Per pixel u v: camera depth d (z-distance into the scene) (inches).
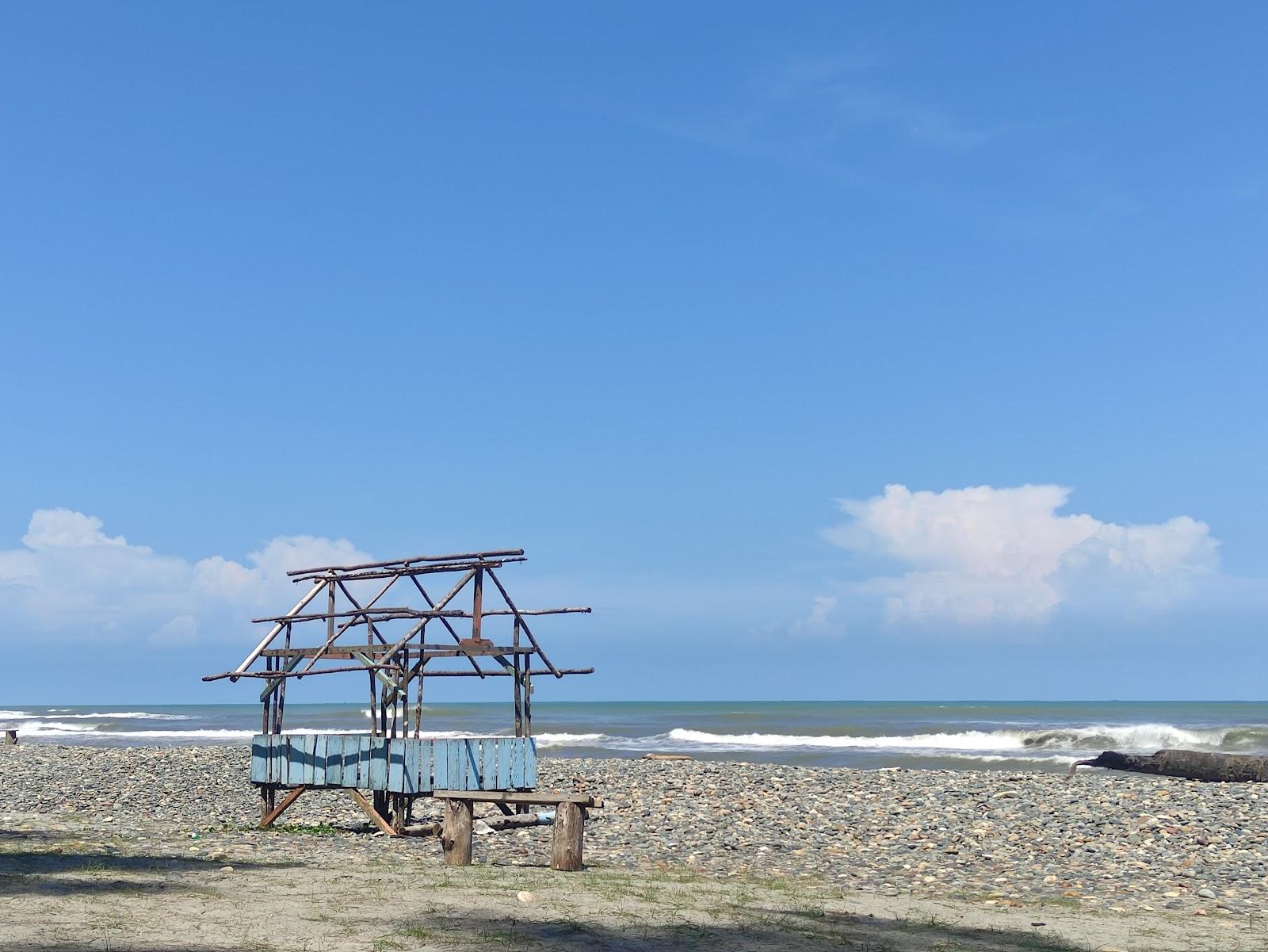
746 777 1398.9
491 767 818.2
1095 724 3545.8
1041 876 729.0
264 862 640.4
